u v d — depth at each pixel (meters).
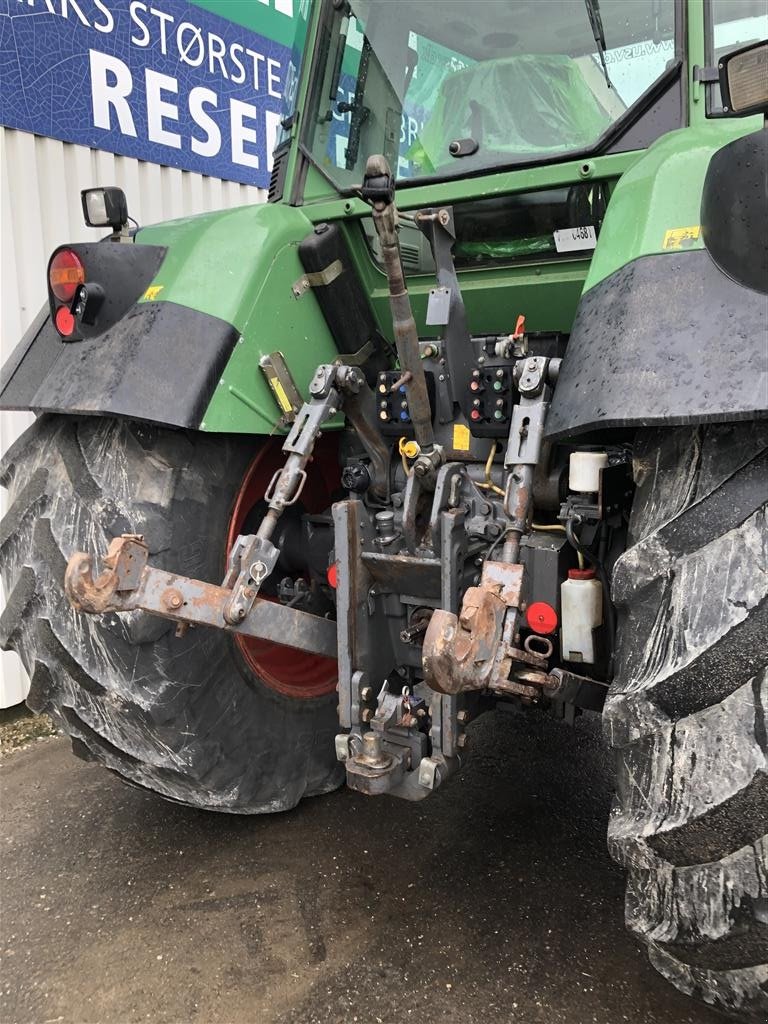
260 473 2.29
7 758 3.11
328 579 2.22
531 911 2.11
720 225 1.29
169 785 2.18
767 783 1.14
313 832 2.49
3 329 3.32
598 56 2.03
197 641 2.05
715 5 1.89
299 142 2.42
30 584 1.95
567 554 1.83
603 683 1.82
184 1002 1.82
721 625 1.20
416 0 2.27
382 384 2.15
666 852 1.26
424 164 2.26
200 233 2.07
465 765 2.91
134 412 1.78
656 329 1.33
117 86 3.74
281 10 4.64
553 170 1.96
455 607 1.83
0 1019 1.79
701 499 1.29
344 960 1.94
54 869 2.34
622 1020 1.74
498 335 2.26
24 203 3.38
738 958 1.25
